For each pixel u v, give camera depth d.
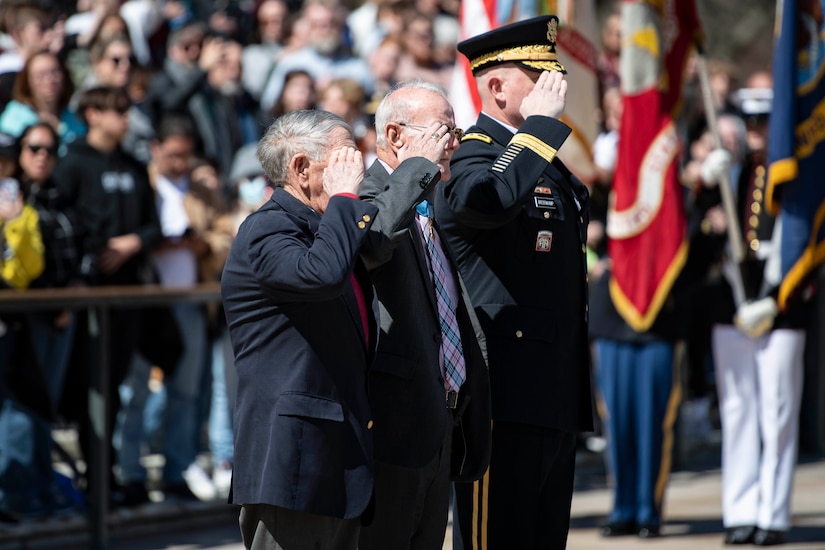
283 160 13.56
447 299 15.06
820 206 23.31
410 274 14.29
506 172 14.75
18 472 22.12
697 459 33.72
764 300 23.42
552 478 16.12
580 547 23.92
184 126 26.56
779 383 23.97
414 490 14.41
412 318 14.26
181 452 25.41
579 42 24.36
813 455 34.03
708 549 23.78
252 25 37.69
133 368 24.56
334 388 13.15
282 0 36.62
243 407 13.29
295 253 12.77
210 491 26.06
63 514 22.66
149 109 29.80
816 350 33.97
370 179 14.72
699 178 26.05
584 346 16.05
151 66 32.97
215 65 31.91
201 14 37.75
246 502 13.13
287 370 13.06
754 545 24.00
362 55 37.88
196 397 25.55
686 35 25.02
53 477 22.75
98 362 22.75
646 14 24.78
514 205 14.66
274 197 13.59
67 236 23.23
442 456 14.81
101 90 24.38
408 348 14.19
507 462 15.72
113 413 23.39
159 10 34.16
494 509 15.77
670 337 24.66
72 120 26.81
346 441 13.17
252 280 13.13
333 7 34.25
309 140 13.47
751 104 24.70
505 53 15.80
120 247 24.28
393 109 14.68
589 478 30.98
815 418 34.06
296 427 12.95
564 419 15.69
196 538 24.03
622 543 24.25
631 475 24.80
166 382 25.14
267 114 32.31
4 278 22.19
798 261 23.16
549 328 15.58
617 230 24.80
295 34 34.56
